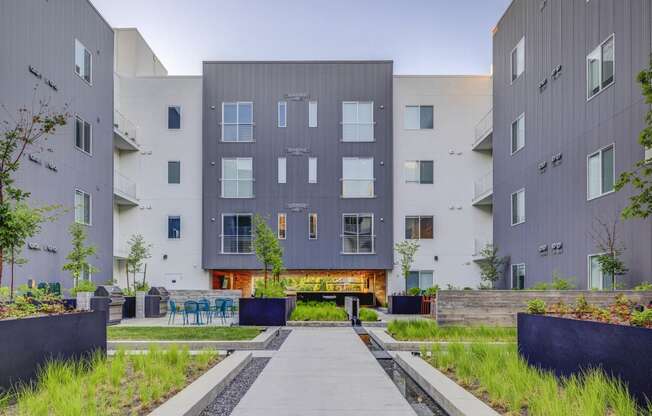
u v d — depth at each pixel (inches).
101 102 771.4
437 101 1001.5
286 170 979.9
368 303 1023.6
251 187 976.9
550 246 621.9
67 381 223.5
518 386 206.7
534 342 262.8
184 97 995.3
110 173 804.6
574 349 225.0
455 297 520.4
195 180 984.9
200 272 970.7
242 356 321.4
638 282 451.5
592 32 529.3
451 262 977.5
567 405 176.2
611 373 198.5
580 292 468.1
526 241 695.7
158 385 223.9
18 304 280.8
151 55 1109.1
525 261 700.0
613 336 198.1
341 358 343.6
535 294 509.7
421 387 258.7
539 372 245.4
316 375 282.7
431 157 995.3
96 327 288.8
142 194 981.2
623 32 474.9
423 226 985.5
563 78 591.5
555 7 611.8
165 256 971.9
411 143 997.2
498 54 816.3
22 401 199.5
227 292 845.8
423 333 418.9
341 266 965.8
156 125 989.8
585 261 540.1
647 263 439.8
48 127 387.2
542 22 647.8
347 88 992.2
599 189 516.4
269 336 441.1
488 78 1003.3
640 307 274.1
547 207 631.2
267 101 988.6
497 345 315.9
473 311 518.9
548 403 175.8
